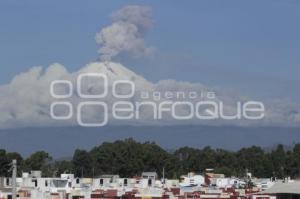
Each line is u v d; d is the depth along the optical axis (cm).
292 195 15812
